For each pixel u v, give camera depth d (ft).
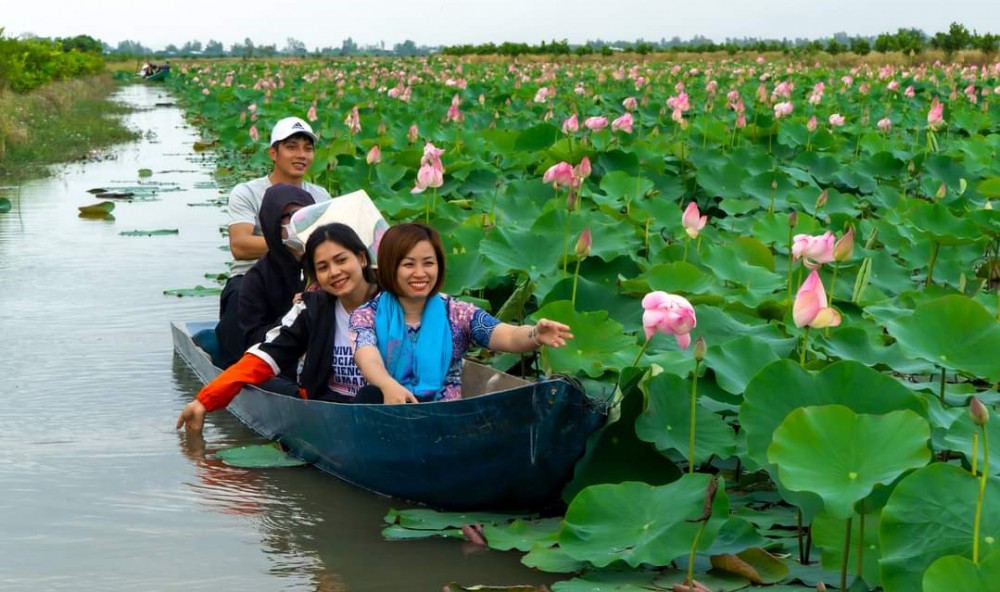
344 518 13.35
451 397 14.58
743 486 13.79
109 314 23.43
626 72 100.63
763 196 29.60
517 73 101.09
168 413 17.25
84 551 12.32
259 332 17.44
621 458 12.84
